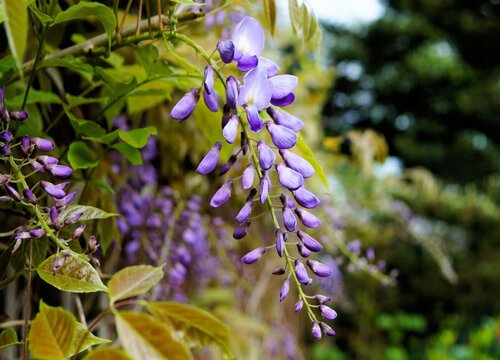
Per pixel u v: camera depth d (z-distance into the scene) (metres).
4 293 0.50
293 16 0.41
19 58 0.22
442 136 5.41
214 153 0.31
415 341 2.54
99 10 0.33
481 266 2.70
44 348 0.23
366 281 2.35
